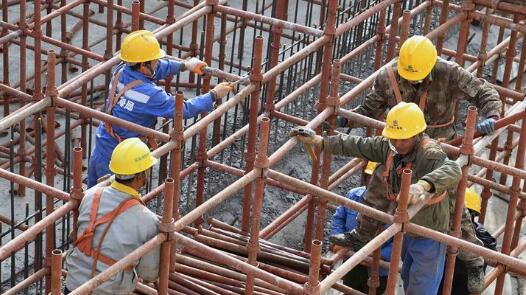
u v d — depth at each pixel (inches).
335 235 402.0
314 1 617.6
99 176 437.1
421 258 361.7
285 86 596.7
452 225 366.3
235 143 555.5
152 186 532.1
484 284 411.8
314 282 299.7
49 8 602.5
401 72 389.1
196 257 417.7
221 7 453.4
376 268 392.2
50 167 402.0
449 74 393.7
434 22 708.7
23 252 496.1
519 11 459.2
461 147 353.7
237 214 532.4
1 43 507.8
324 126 402.0
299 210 440.5
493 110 389.4
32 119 590.2
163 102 414.0
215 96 407.8
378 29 505.7
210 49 463.5
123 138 425.1
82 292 292.0
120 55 421.1
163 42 651.5
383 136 351.6
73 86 406.3
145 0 724.7
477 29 748.6
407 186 317.1
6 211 531.5
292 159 572.1
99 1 567.5
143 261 322.3
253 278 357.7
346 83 616.7
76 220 340.2
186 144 558.9
